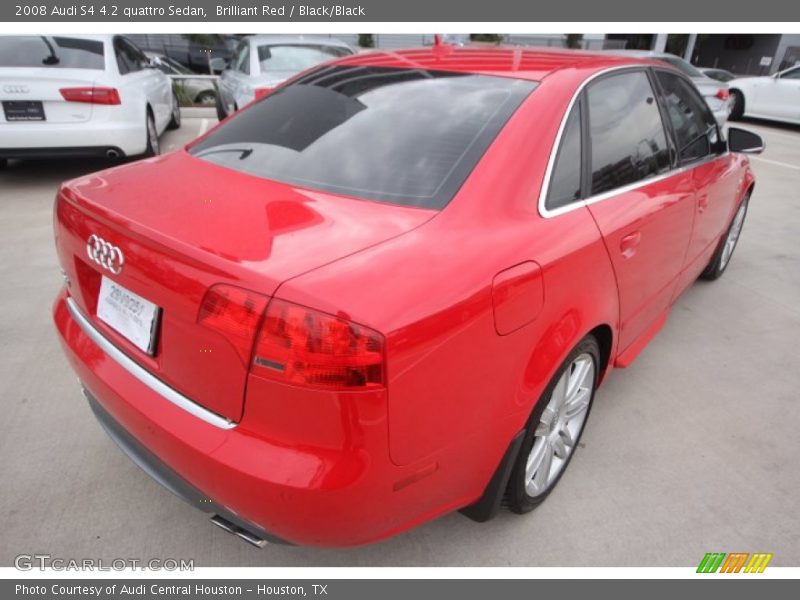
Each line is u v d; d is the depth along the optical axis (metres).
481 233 1.63
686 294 4.09
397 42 18.28
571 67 2.21
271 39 7.39
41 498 2.12
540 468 2.08
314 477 1.34
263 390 1.33
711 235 3.44
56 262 4.01
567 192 1.96
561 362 1.84
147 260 1.49
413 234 1.56
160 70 8.20
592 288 1.96
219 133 2.33
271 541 1.54
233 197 1.73
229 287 1.33
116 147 5.67
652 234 2.38
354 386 1.29
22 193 5.61
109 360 1.70
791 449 2.59
